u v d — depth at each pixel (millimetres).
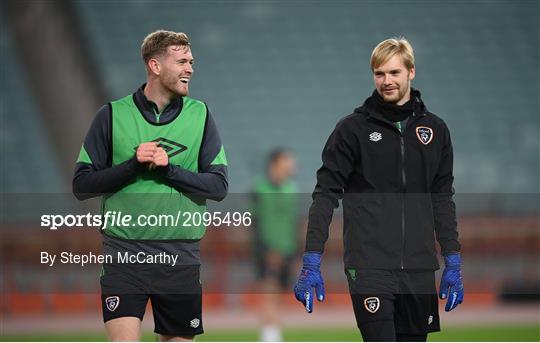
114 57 58219
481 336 28500
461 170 56375
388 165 13406
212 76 59469
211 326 31922
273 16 60875
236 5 61000
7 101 54625
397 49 13273
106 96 57156
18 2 55469
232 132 58000
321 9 61250
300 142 57844
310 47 60312
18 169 53312
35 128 54531
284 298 36969
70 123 54844
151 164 13250
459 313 36000
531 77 59625
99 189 13320
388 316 13203
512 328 30859
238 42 60156
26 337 28422
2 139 53906
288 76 59781
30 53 55375
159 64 13641
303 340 27891
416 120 13508
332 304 37094
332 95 59031
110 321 13461
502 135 57719
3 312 37594
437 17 61219
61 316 36062
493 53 60094
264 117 58406
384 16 61219
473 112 58562
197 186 13500
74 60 56375
